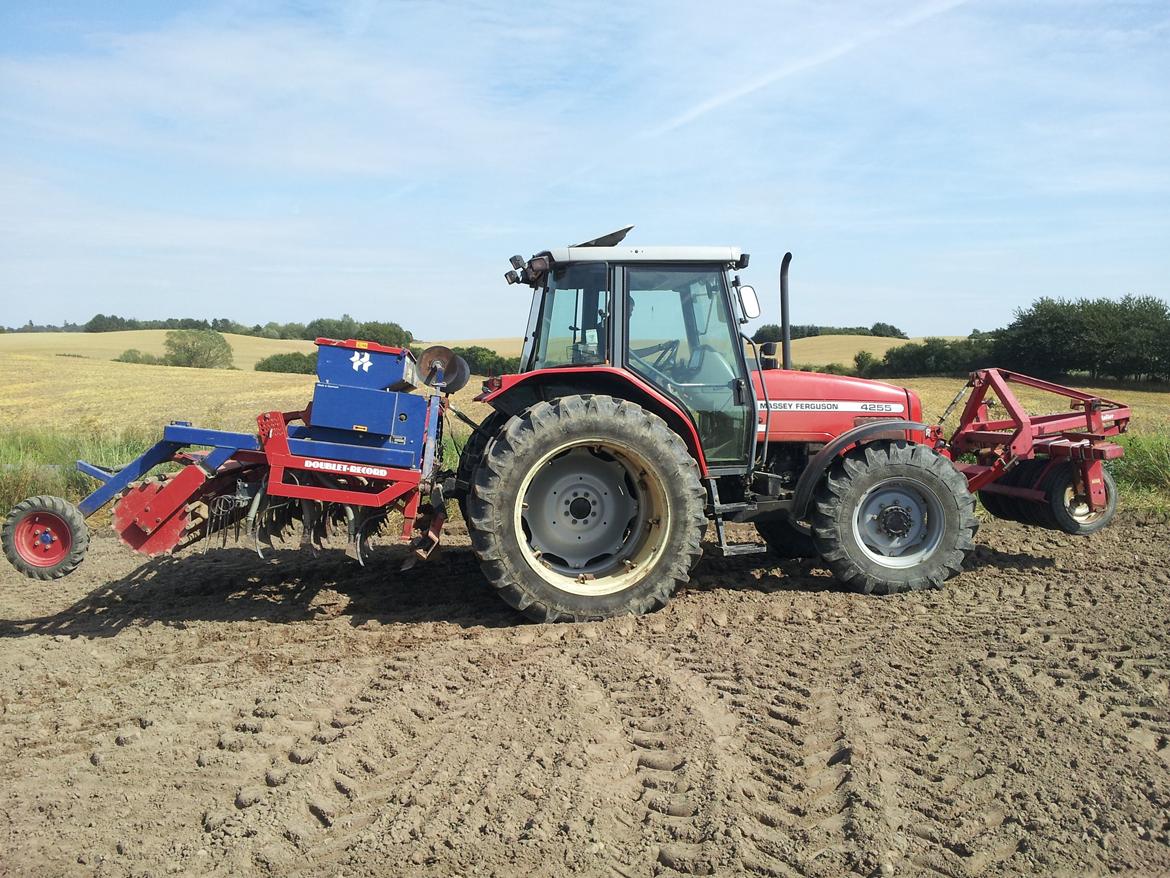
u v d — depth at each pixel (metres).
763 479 6.03
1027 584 5.86
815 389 6.04
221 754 3.54
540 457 5.08
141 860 2.83
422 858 2.76
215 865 2.79
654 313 5.66
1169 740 3.46
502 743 3.52
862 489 5.68
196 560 6.88
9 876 2.75
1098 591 5.62
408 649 4.76
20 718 3.97
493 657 4.56
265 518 5.36
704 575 6.31
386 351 5.23
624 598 5.21
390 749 3.54
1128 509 8.14
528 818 2.97
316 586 6.11
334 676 4.30
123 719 3.94
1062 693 3.94
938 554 5.75
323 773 3.32
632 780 3.23
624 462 5.39
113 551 7.32
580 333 5.66
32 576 5.21
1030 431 6.36
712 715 3.76
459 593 5.89
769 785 3.18
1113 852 2.73
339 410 5.15
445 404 5.71
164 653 4.82
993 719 3.66
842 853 2.75
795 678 4.19
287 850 2.86
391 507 5.39
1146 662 4.29
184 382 39.12
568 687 4.08
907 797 3.07
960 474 5.80
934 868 2.68
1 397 33.09
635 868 2.71
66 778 3.39
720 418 5.73
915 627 4.98
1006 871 2.65
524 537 5.17
